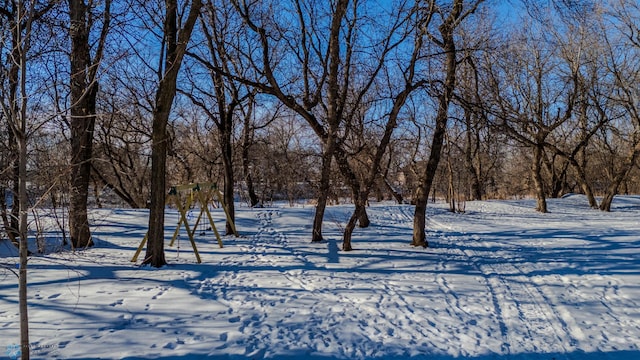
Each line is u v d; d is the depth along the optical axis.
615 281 8.14
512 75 20.23
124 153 21.69
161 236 8.74
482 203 23.69
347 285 7.84
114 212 14.82
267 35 10.48
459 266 9.43
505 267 9.38
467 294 7.45
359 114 15.26
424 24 9.76
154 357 4.80
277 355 5.00
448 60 10.68
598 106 21.69
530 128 21.02
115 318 5.83
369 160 20.25
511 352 5.23
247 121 21.30
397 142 23.55
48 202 8.84
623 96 22.20
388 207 19.95
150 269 8.42
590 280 8.27
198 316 6.07
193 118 21.98
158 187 8.64
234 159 23.27
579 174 23.17
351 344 5.39
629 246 11.29
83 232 10.26
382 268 9.13
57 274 7.75
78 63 8.98
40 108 5.47
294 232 13.70
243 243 11.79
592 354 5.19
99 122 16.66
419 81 10.37
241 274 8.43
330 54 10.47
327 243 11.84
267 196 28.03
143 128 19.66
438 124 11.20
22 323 4.06
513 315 6.48
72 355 4.75
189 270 8.51
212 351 5.01
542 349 5.32
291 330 5.75
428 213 19.73
